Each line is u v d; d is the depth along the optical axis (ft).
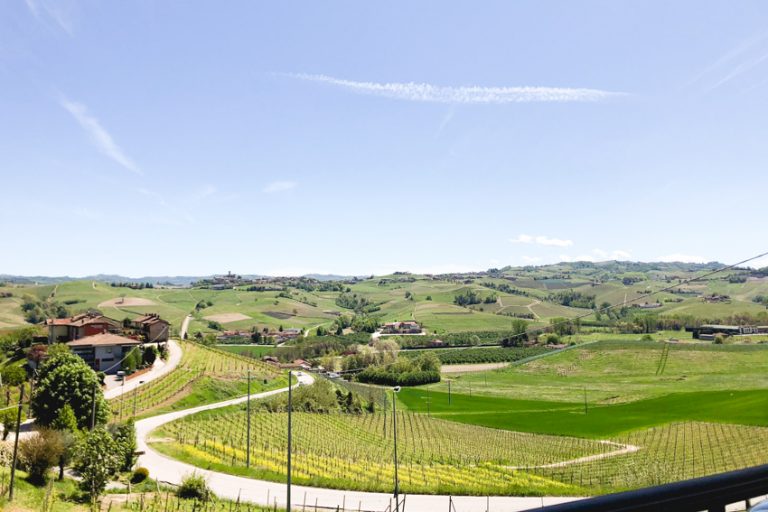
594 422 350.64
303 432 288.92
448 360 543.80
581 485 210.79
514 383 472.03
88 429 201.67
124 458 170.09
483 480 214.90
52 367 209.67
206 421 276.82
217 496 161.79
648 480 216.54
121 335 408.46
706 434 300.61
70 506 126.00
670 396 406.41
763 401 363.97
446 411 389.60
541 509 12.96
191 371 364.38
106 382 325.62
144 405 290.76
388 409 392.68
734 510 18.26
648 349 537.24
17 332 418.51
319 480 185.88
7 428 187.42
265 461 219.20
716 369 479.00
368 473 213.87
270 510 150.82
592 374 493.36
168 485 168.55
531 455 273.95
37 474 140.67
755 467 15.25
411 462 248.32
